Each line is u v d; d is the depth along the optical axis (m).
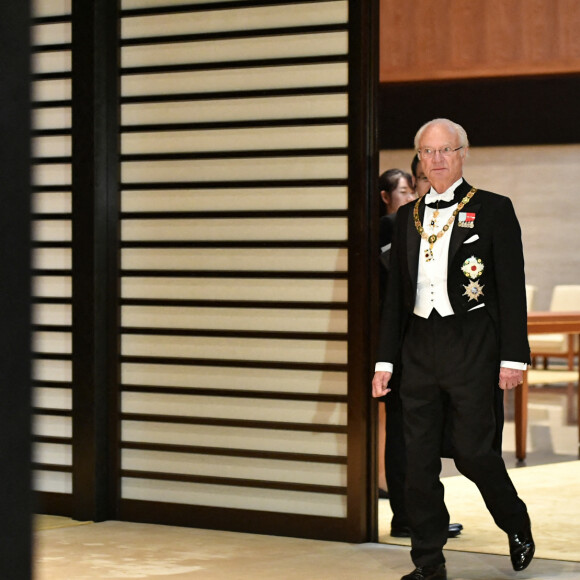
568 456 15.03
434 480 7.49
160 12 9.98
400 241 7.65
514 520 7.65
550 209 29.27
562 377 18.95
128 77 10.13
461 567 8.21
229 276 9.69
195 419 9.80
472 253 7.36
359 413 9.07
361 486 9.09
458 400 7.32
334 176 9.24
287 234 9.45
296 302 9.38
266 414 9.52
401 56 26.86
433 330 7.42
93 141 10.05
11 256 1.18
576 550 8.84
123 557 8.49
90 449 10.10
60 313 10.36
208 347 9.79
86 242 10.07
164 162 9.99
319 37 9.31
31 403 1.20
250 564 8.24
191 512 9.84
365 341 9.09
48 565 8.15
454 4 26.33
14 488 1.19
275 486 9.45
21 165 1.19
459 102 27.72
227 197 9.73
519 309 7.27
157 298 10.01
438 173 7.50
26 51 1.19
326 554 8.65
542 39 25.81
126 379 10.15
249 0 9.60
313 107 9.34
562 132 27.39
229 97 9.70
